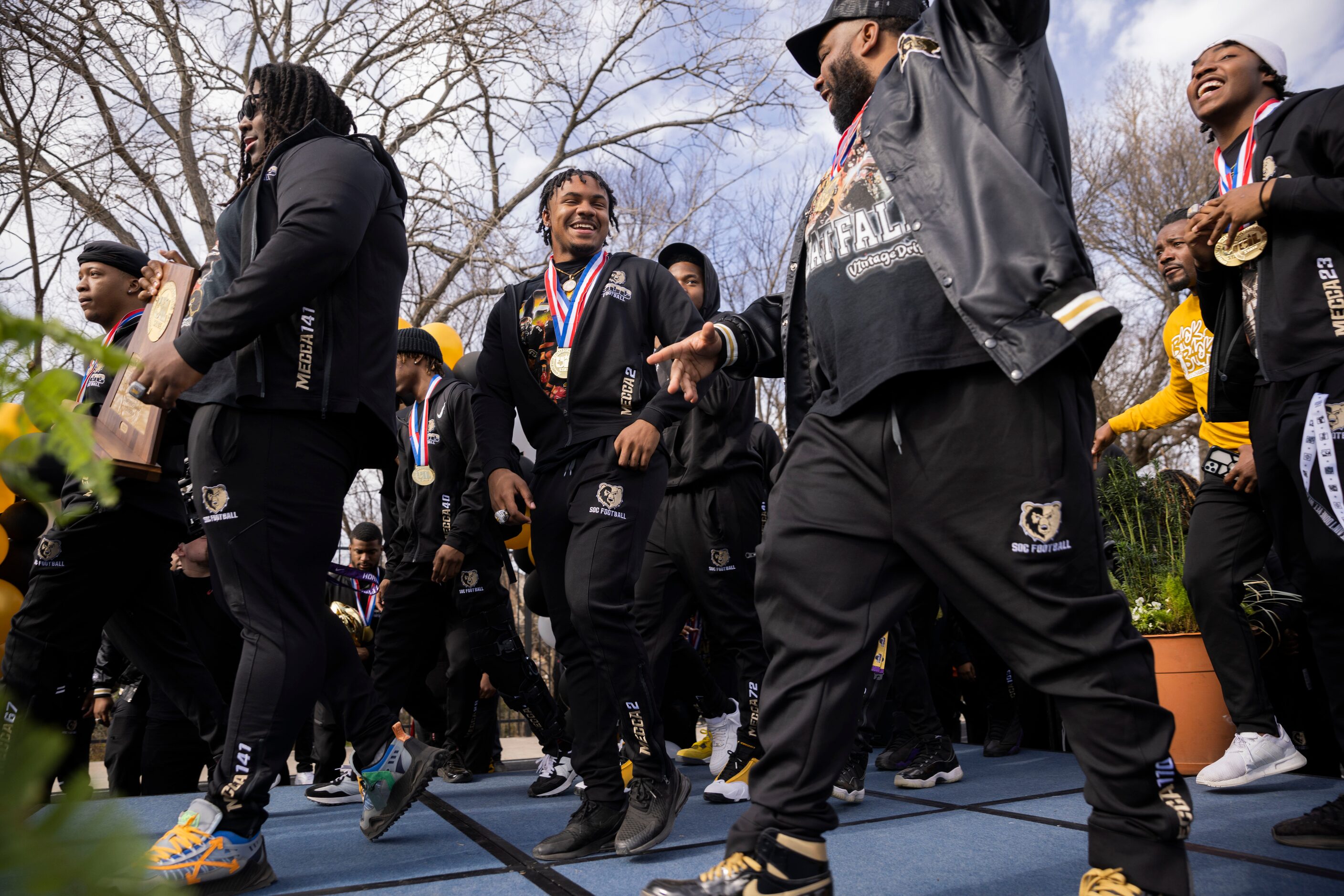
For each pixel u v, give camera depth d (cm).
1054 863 204
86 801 29
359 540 566
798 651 145
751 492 362
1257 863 198
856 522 147
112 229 936
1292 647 334
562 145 1180
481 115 1098
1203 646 343
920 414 143
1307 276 212
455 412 381
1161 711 136
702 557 354
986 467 139
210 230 1001
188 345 182
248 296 182
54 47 812
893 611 149
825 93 176
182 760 425
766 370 185
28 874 27
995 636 144
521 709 355
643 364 256
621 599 234
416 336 400
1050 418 138
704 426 358
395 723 250
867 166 157
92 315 321
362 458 221
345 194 196
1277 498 225
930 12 160
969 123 146
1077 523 138
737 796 324
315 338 200
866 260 151
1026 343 132
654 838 227
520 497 254
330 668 242
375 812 245
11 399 35
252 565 192
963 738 565
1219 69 262
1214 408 276
